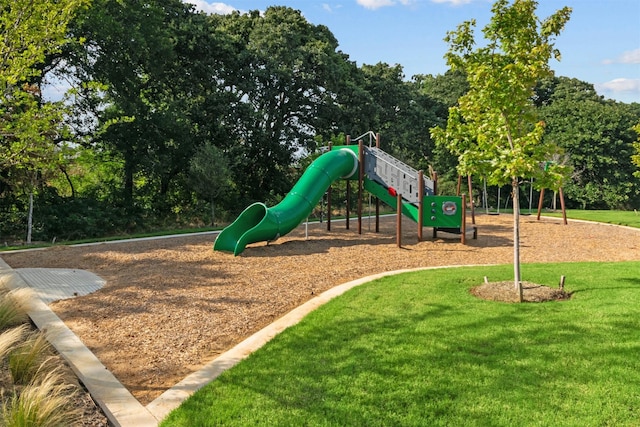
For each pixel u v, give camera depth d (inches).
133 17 930.1
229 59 1206.3
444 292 309.9
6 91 302.0
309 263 444.5
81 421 158.2
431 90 1955.0
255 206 530.0
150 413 160.9
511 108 294.4
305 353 205.9
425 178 609.3
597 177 1649.9
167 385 188.2
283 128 1305.4
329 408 157.5
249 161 1273.4
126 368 205.9
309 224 804.0
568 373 179.6
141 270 418.6
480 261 471.8
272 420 150.9
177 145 1108.5
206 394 170.2
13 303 275.9
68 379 191.8
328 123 1355.8
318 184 595.2
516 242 303.7
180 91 1205.7
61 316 284.0
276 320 267.9
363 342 216.7
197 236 660.1
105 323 268.1
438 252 515.5
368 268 425.1
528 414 151.5
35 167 313.3
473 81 294.0
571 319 244.2
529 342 212.1
